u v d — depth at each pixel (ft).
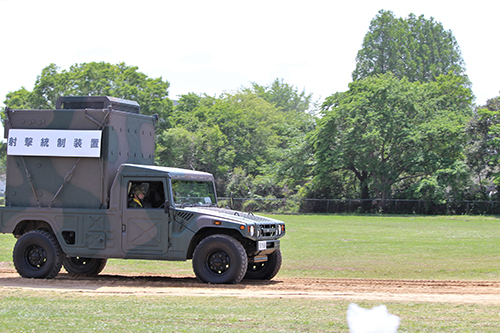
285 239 100.17
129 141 52.65
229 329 28.35
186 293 41.86
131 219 48.57
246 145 297.74
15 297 39.14
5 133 52.37
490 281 51.13
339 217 188.14
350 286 47.50
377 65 358.02
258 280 52.03
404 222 158.40
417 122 225.76
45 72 243.40
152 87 254.88
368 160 214.07
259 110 360.28
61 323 29.71
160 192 48.78
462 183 209.15
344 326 29.17
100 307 34.71
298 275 56.85
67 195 50.83
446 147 216.54
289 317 31.48
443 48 372.99
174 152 260.62
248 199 237.04
